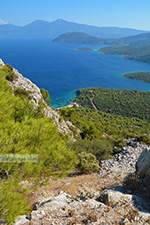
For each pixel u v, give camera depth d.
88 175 18.55
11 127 7.56
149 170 12.27
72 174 19.62
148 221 7.66
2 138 6.77
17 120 8.73
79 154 21.22
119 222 7.46
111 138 41.31
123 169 19.55
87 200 9.58
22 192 7.54
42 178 8.85
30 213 8.28
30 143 7.58
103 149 26.50
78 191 12.30
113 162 23.48
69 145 25.50
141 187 11.77
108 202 9.16
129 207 8.78
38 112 10.20
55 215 7.91
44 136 8.05
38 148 7.63
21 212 6.34
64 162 8.37
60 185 14.10
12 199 6.32
